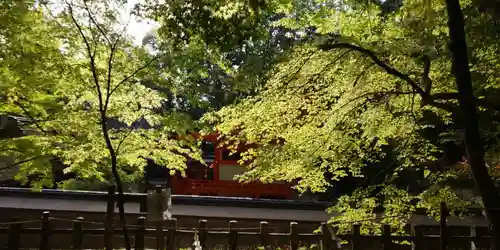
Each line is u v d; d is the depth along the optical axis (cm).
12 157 598
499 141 583
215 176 1617
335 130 588
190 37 473
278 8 514
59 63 511
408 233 848
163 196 536
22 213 1145
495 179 620
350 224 690
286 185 1595
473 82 557
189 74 530
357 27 575
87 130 533
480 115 545
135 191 1370
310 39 542
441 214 549
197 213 1235
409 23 530
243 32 452
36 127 562
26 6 468
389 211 657
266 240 814
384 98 575
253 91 548
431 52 483
